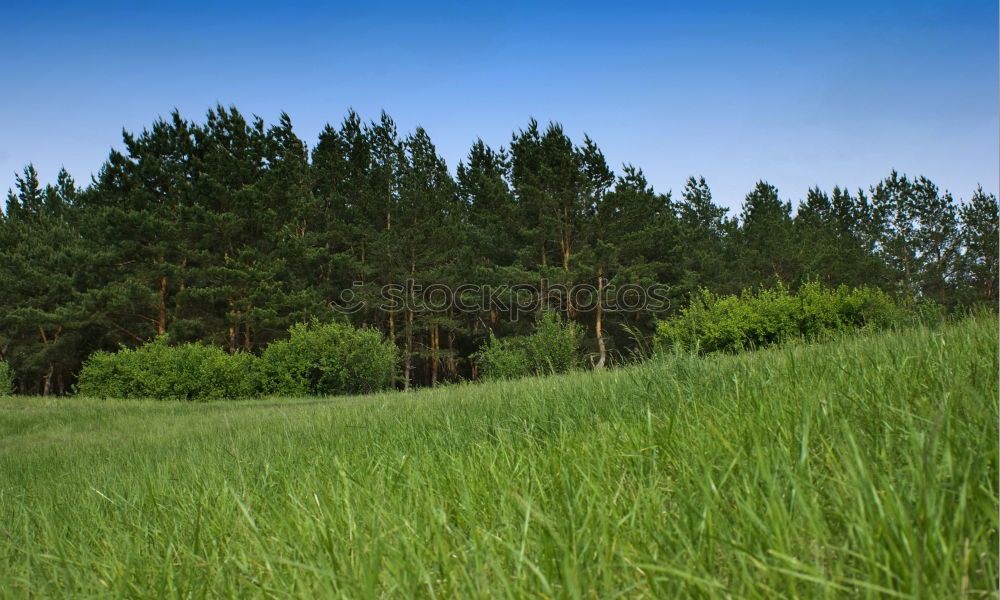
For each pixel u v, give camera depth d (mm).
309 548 1797
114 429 12805
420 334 42938
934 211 57906
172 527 2596
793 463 1695
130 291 33625
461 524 1881
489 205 43750
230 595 1603
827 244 52188
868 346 3865
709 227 58094
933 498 1219
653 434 2404
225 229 35312
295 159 42688
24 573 2131
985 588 1058
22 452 9562
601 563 1296
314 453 4301
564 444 2631
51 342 40469
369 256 40375
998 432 1500
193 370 24484
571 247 39500
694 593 1211
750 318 17656
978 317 4094
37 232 46031
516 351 30641
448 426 3959
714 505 1463
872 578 1101
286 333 36656
